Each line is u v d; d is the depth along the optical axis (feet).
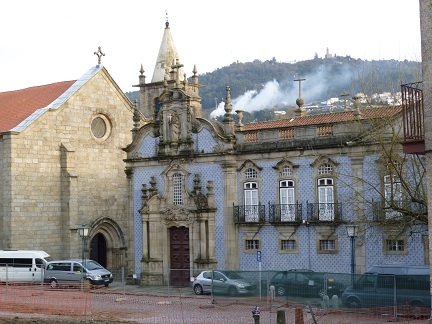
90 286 136.46
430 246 69.77
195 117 147.54
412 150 72.74
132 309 105.81
